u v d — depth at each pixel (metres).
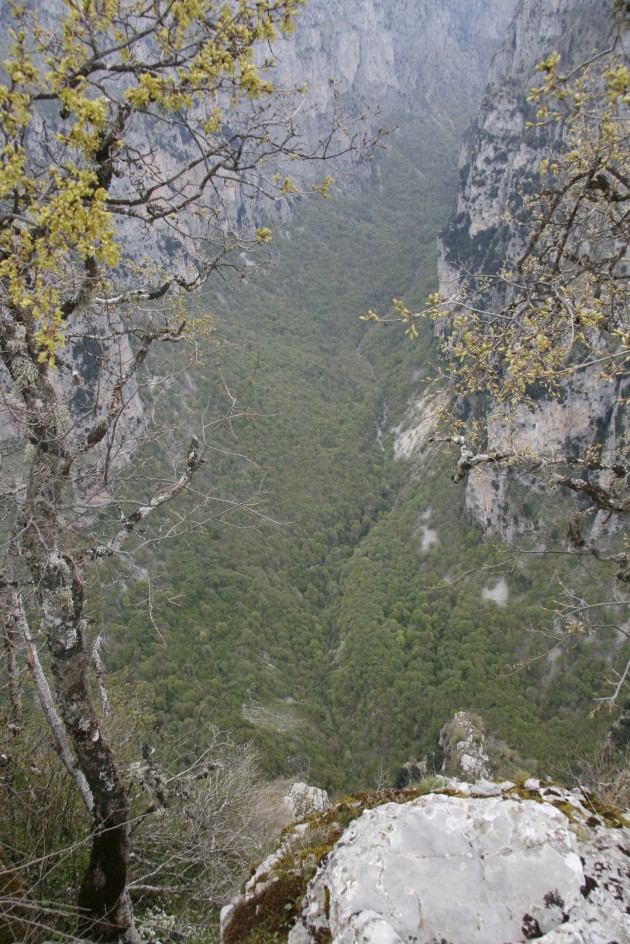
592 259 6.00
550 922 3.12
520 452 6.31
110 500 5.20
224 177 5.00
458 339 6.28
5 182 3.50
